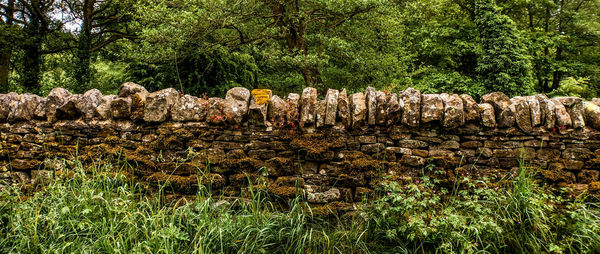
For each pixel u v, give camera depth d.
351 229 2.64
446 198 2.79
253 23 7.98
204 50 7.33
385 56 8.58
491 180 2.80
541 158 2.79
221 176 2.93
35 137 3.12
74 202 2.59
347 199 2.87
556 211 2.54
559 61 13.18
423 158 2.84
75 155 3.05
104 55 12.54
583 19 13.05
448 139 2.86
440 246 2.31
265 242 2.47
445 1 11.75
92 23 11.80
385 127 2.89
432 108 2.77
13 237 2.42
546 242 2.32
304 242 2.35
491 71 10.88
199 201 2.72
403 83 9.84
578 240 2.28
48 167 3.07
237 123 2.92
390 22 7.35
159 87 8.00
